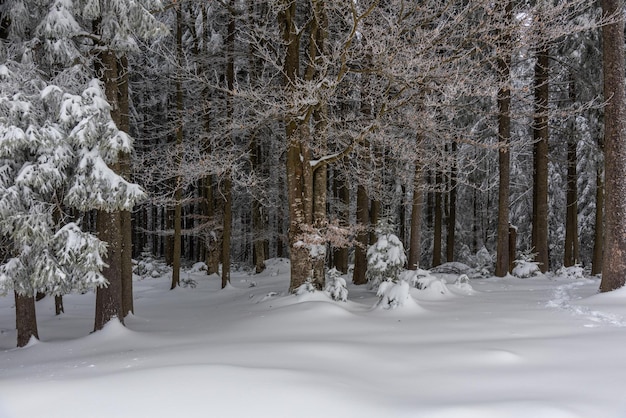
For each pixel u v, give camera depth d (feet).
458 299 41.45
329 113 52.31
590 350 21.86
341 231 42.24
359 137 40.96
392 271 47.91
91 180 30.40
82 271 30.12
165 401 15.21
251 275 81.51
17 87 28.89
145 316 44.80
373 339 26.84
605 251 37.17
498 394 16.39
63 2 32.19
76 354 28.94
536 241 67.67
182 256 132.16
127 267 43.04
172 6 45.70
